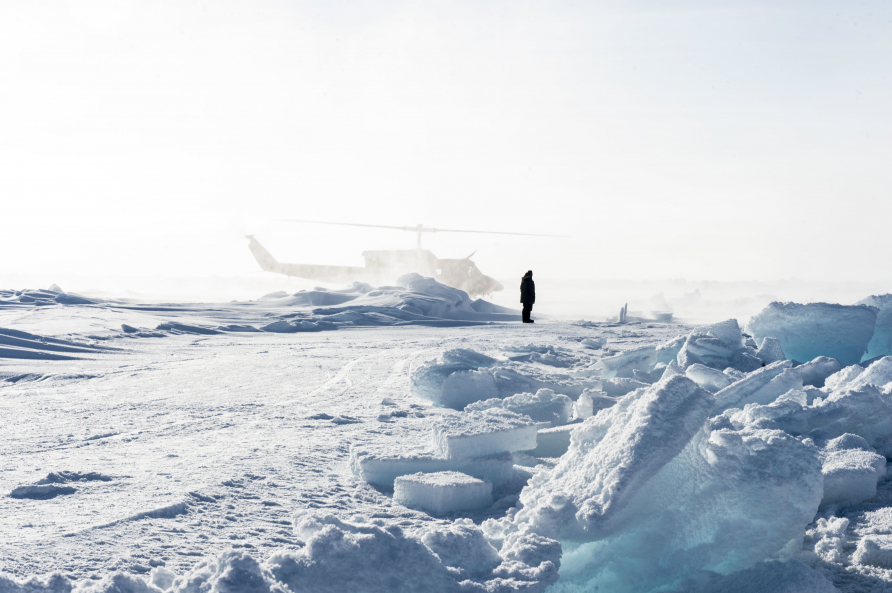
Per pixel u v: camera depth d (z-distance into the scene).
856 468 3.74
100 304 27.67
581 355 13.20
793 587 2.41
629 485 2.73
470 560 2.57
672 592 2.68
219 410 7.43
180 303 31.98
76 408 7.64
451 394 7.51
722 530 2.79
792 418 4.61
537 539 2.68
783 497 2.82
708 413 2.98
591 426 3.50
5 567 2.72
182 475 4.36
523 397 6.14
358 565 2.23
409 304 30.81
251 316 27.19
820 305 8.76
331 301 33.91
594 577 2.76
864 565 2.82
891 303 9.06
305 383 9.98
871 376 5.57
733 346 8.63
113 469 4.59
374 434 5.97
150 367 12.21
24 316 20.30
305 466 4.71
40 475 4.45
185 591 2.06
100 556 2.88
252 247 49.44
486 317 33.38
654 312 30.98
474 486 3.87
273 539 3.21
